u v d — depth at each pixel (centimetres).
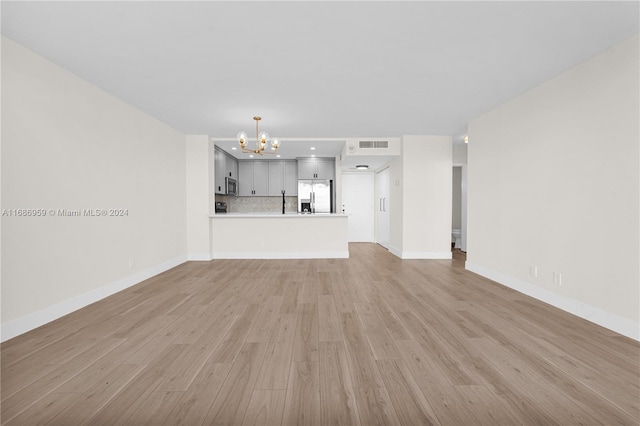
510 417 154
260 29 238
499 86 350
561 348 229
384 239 795
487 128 445
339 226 626
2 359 213
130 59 285
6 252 246
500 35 246
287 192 848
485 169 449
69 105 308
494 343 237
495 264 428
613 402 166
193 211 589
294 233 622
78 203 319
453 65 299
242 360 211
